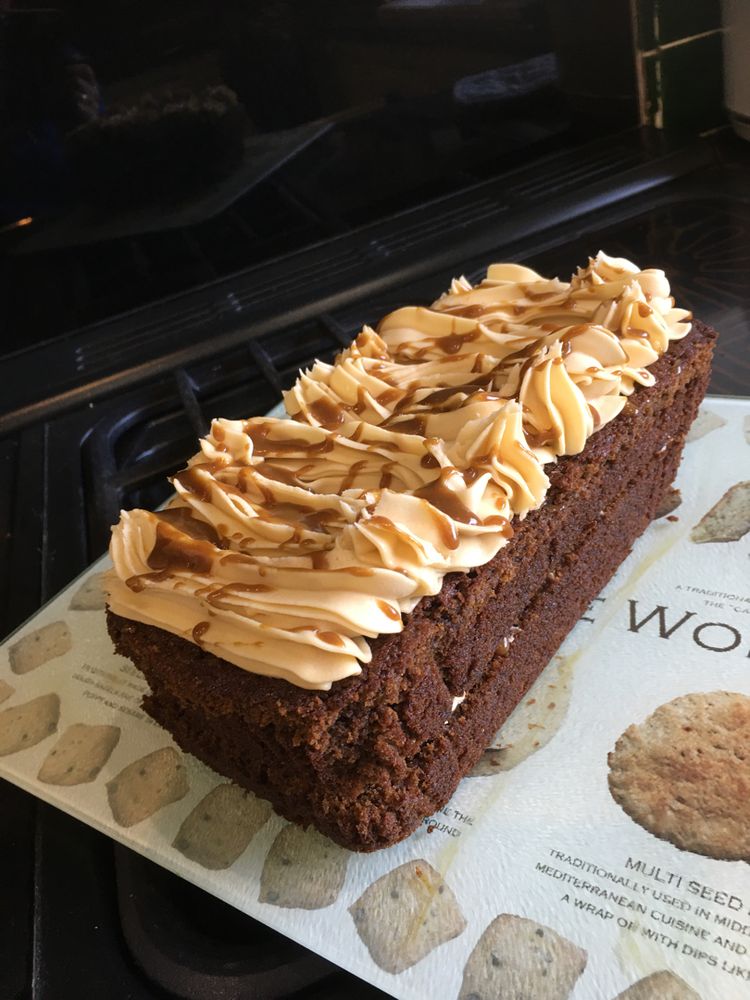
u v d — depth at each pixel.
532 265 0.59
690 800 0.31
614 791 0.31
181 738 0.35
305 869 0.31
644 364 0.39
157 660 0.32
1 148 0.62
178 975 0.28
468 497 0.32
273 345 0.59
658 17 0.66
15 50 0.59
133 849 0.32
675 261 0.57
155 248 0.67
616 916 0.28
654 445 0.41
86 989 0.28
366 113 0.66
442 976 0.27
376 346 0.44
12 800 0.35
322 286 0.62
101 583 0.44
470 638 0.32
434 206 0.70
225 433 0.38
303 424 0.39
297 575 0.30
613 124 0.71
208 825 0.33
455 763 0.32
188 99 0.63
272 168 0.66
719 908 0.27
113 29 0.60
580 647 0.37
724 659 0.35
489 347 0.42
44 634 0.42
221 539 0.33
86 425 0.56
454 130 0.68
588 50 0.67
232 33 0.62
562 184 0.67
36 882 0.32
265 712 0.29
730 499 0.42
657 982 0.26
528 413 0.36
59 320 0.67
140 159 0.64
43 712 0.38
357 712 0.29
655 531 0.42
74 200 0.64
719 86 0.70
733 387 0.48
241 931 0.29
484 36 0.65
